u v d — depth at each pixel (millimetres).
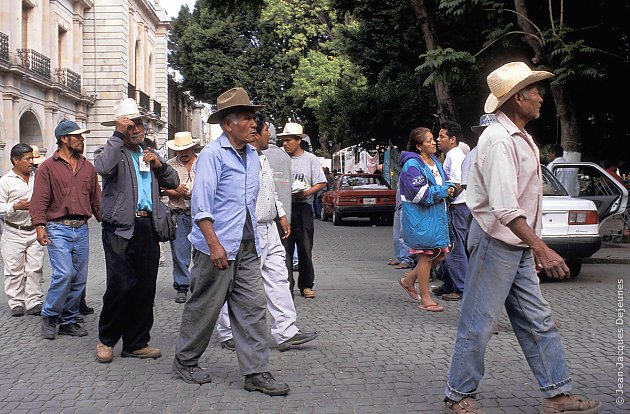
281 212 6840
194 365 5305
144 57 51438
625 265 11891
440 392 4934
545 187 10477
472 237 4348
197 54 45312
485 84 19156
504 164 4070
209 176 4941
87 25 41844
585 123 20203
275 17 43812
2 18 29125
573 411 4203
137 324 5945
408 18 18516
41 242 6621
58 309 6676
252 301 5047
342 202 22203
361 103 25453
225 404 4734
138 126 5832
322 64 40812
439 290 8852
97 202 7086
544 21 15703
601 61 16312
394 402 4727
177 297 8609
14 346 6445
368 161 38906
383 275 10883
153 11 52875
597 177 13578
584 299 8484
